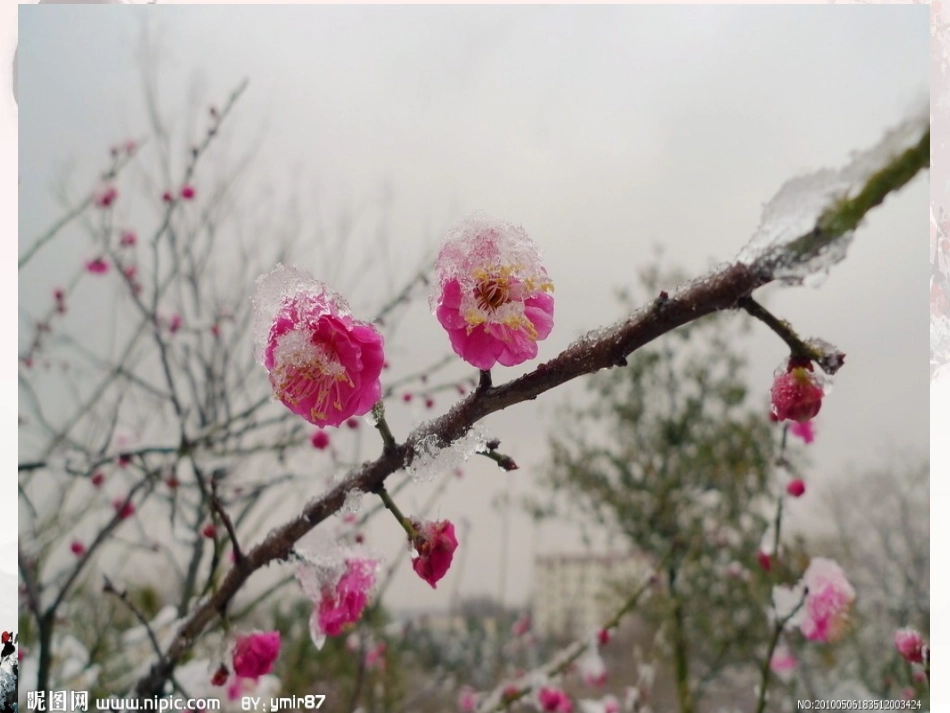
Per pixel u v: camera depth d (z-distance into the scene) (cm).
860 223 11
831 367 13
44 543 37
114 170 43
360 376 15
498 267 14
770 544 35
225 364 44
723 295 12
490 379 14
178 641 23
